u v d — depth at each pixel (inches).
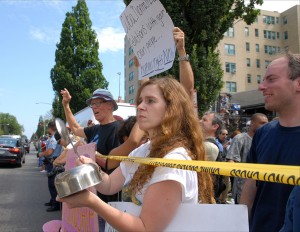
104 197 113.5
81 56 1266.0
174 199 48.4
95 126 141.0
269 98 77.7
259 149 82.4
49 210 280.5
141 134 93.7
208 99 339.0
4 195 356.2
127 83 2155.5
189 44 340.8
